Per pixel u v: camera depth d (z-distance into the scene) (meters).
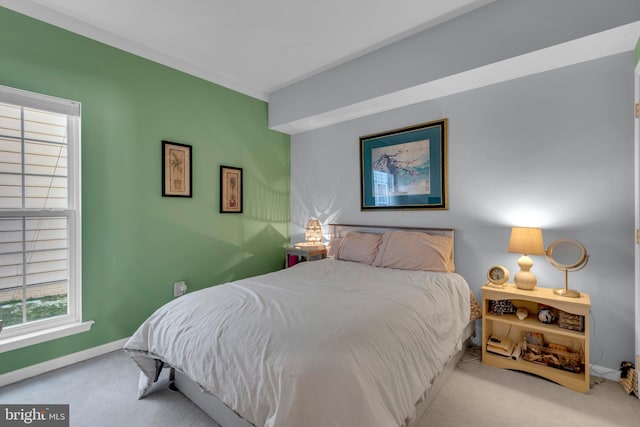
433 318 1.76
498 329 2.38
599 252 2.06
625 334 1.98
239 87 3.43
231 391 1.25
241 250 3.50
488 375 2.07
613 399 1.79
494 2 2.10
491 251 2.53
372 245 2.98
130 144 2.55
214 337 1.42
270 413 1.10
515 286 2.28
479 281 2.60
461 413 1.67
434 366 1.59
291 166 4.12
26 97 2.04
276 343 1.25
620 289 2.00
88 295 2.32
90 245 2.33
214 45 2.64
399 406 1.22
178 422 1.61
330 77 3.10
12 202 2.02
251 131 3.59
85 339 2.31
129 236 2.55
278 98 3.64
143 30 2.40
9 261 2.02
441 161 2.78
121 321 2.50
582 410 1.70
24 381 1.99
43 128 2.14
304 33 2.46
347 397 1.05
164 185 2.77
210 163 3.16
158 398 1.82
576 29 1.82
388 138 3.13
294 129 3.86
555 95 2.21
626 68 1.97
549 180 2.25
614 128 2.01
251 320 1.45
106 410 1.71
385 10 2.17
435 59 2.38
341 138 3.56
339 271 2.55
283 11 2.17
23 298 2.08
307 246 3.54
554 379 1.97
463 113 2.65
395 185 3.10
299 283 2.15
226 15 2.22
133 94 2.57
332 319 1.41
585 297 1.98
